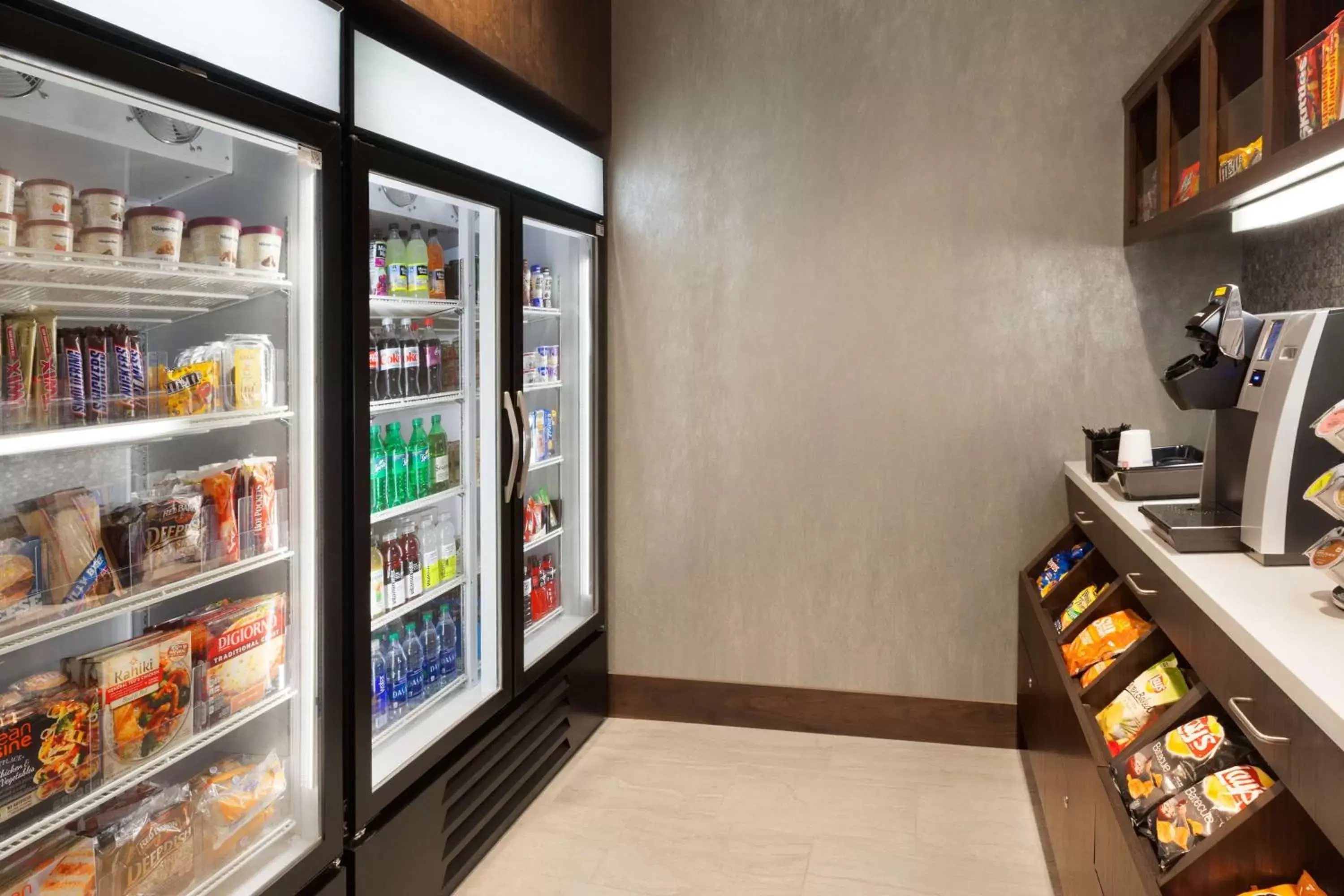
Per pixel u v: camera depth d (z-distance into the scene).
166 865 1.74
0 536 1.50
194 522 1.79
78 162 1.75
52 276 1.62
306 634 1.98
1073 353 3.21
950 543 3.37
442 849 2.44
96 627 1.94
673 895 2.44
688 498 3.59
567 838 2.74
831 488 3.46
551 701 3.14
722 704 3.60
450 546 2.86
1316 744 1.09
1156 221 2.67
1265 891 1.30
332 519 1.99
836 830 2.75
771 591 3.54
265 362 1.94
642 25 3.51
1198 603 1.60
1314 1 1.79
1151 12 3.08
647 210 3.55
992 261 3.26
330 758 2.00
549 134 3.04
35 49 1.34
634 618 3.68
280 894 1.87
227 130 1.68
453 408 2.91
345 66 2.01
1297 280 2.59
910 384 3.36
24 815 1.50
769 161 3.43
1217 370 1.96
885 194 3.33
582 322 3.50
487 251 2.75
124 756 1.67
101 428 1.60
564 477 3.58
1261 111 1.93
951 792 2.99
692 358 3.55
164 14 1.54
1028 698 3.03
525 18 2.77
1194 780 1.56
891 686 3.46
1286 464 1.72
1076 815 2.02
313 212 1.91
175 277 1.69
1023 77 3.19
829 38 3.35
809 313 3.43
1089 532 2.74
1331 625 1.35
